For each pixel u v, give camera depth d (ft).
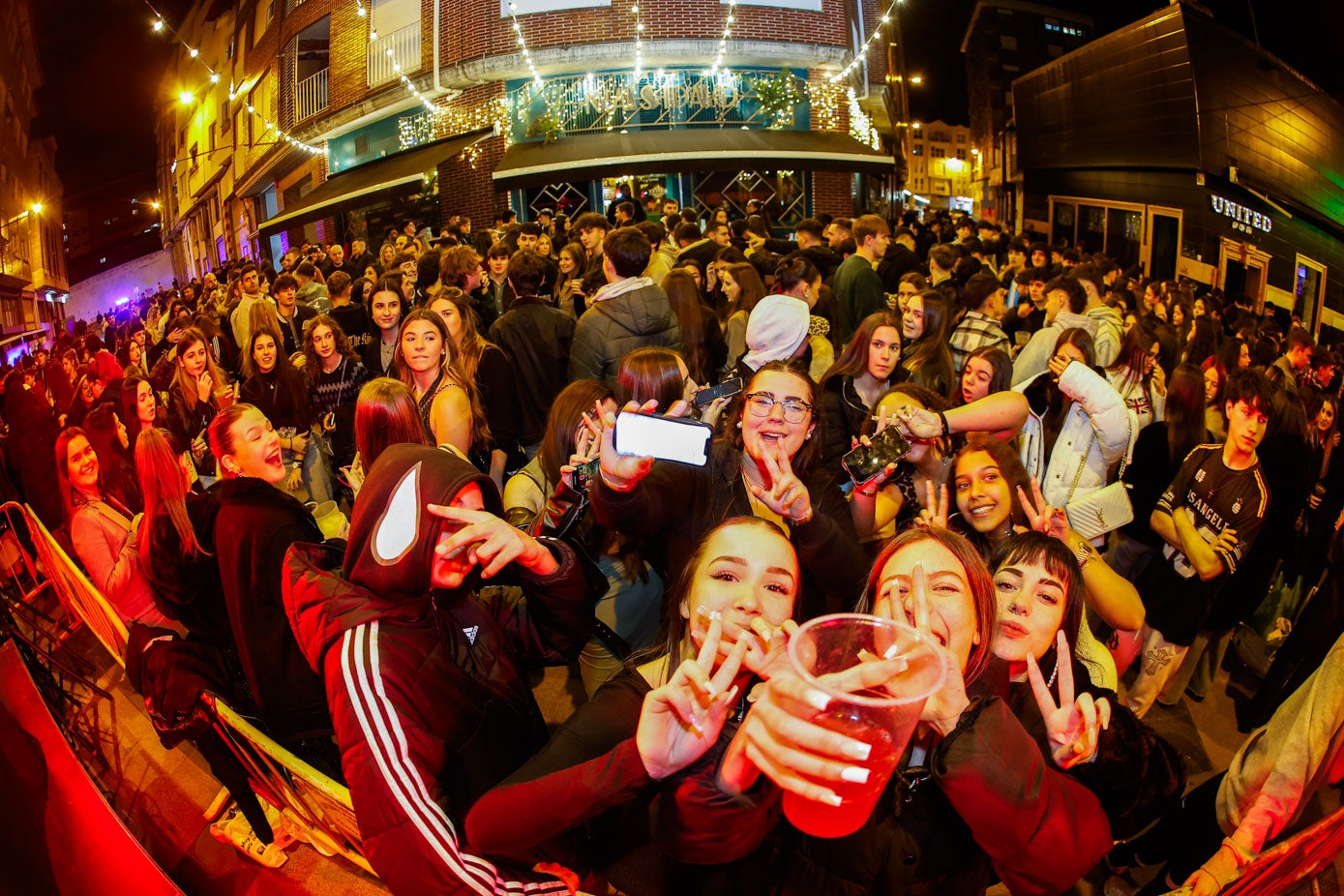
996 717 4.74
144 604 10.69
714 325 18.15
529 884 5.61
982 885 5.75
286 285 24.56
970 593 5.51
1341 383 21.66
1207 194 55.31
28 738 13.53
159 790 12.42
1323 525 13.67
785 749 3.28
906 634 3.72
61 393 27.35
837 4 49.47
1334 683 7.08
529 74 48.21
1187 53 53.62
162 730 9.59
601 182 49.06
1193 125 54.44
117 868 10.86
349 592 5.76
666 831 4.89
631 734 5.46
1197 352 22.85
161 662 9.57
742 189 49.42
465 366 15.26
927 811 5.34
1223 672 14.16
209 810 11.34
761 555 5.26
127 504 16.35
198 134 103.60
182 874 10.82
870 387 12.48
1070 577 6.48
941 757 4.68
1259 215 58.39
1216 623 12.50
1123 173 64.23
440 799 5.50
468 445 13.10
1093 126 66.80
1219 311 35.70
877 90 58.18
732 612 5.15
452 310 15.38
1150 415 14.53
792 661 3.32
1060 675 5.18
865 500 8.96
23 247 86.99
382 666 5.50
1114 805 6.26
